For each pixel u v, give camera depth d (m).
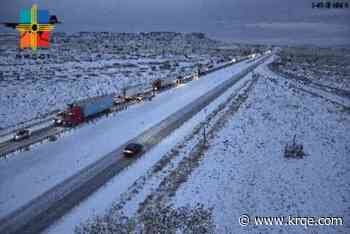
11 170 30.08
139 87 67.75
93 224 21.72
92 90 72.44
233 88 78.94
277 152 37.03
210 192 26.80
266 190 27.59
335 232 21.81
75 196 25.75
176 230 21.31
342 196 26.92
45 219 22.44
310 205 25.31
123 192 26.61
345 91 84.75
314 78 110.12
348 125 50.44
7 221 22.12
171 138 41.28
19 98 60.00
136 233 20.84
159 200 25.39
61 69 103.31
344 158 36.03
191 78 96.75
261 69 122.25
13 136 39.62
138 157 34.56
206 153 35.94
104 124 46.69
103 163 32.62
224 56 197.12
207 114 53.78
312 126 48.69
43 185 27.44
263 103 62.25
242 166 32.50
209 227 21.73
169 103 62.09
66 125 45.19
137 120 49.34
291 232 21.69
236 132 43.78
